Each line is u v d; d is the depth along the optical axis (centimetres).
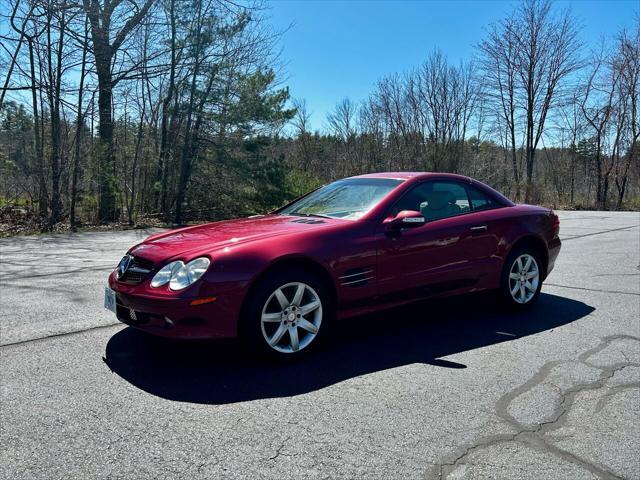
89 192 1555
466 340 458
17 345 424
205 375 369
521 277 551
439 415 314
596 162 3431
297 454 267
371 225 438
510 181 3456
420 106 3388
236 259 369
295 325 396
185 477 245
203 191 1825
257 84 1720
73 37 1403
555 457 269
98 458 260
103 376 363
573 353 425
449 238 480
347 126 3959
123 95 1670
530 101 3419
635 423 307
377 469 255
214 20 1628
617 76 3231
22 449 267
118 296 391
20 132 1480
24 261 855
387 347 438
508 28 3353
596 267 830
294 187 1855
